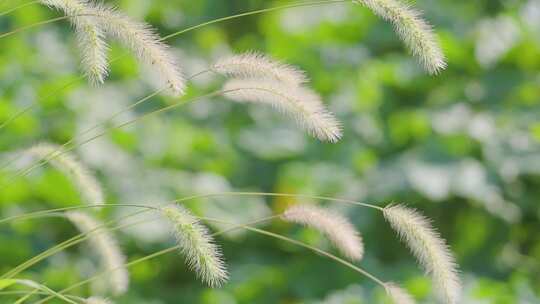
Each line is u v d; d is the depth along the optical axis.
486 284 6.60
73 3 2.81
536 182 7.34
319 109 3.01
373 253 6.96
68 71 7.37
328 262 6.79
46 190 6.42
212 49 8.47
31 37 7.80
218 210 6.80
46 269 6.21
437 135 7.36
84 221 3.58
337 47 8.20
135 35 2.81
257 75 3.09
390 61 8.03
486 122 7.47
